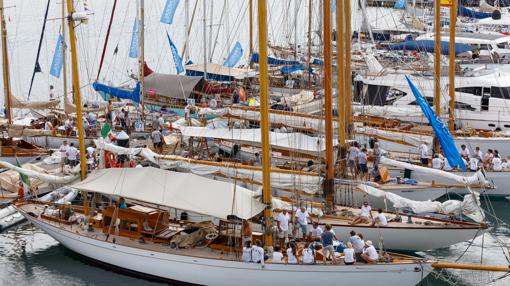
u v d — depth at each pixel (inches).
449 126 3282.5
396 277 1990.7
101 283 2154.3
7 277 2207.2
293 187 2427.4
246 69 4478.3
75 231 2295.8
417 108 3501.5
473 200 2306.8
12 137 3366.1
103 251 2217.0
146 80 3934.5
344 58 2775.6
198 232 2164.1
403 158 3093.0
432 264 1995.6
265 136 1977.1
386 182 2775.6
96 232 2288.4
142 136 3513.8
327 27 2363.4
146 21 7180.1
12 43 7116.1
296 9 4766.2
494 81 3597.4
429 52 3902.6
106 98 4335.6
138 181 2223.2
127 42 7101.4
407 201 2377.0
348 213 2413.9
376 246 2317.9
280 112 2999.5
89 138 3440.0
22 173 2511.1
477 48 3932.1
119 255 2186.3
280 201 2267.5
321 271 1980.8
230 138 2935.5
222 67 4591.5
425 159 2989.7
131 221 2230.6
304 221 2214.6
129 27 7711.6
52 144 3459.6
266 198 2028.8
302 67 4357.8
